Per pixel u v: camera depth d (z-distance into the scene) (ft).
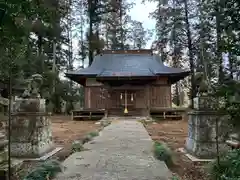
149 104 81.56
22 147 21.74
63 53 128.47
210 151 20.95
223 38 9.43
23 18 6.96
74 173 14.85
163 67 90.02
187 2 104.73
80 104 112.98
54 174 14.51
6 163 13.92
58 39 96.89
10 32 6.82
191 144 23.09
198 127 21.47
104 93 87.35
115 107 86.22
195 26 101.30
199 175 17.13
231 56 9.68
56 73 91.91
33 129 22.04
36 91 23.12
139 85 82.28
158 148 20.54
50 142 25.53
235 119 9.19
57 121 73.00
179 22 105.91
